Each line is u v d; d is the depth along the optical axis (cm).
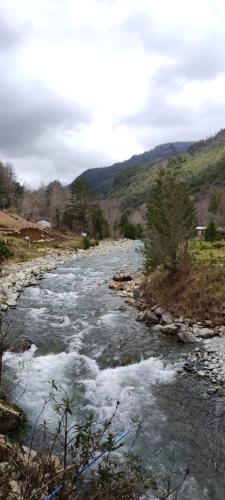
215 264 2238
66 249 5766
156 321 1880
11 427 907
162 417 1010
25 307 2175
